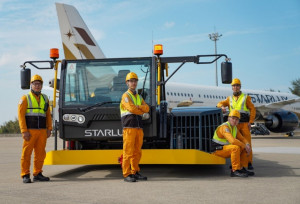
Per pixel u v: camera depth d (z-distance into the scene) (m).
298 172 7.21
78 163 6.70
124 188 5.43
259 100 30.09
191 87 25.25
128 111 6.14
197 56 6.83
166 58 6.87
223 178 6.47
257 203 4.25
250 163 7.66
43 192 5.16
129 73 6.28
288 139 24.39
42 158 6.43
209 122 7.27
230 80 6.64
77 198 4.67
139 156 6.31
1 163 9.94
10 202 4.45
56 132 6.86
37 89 6.34
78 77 6.91
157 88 6.79
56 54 6.86
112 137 6.60
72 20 18.41
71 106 6.78
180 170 7.94
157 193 4.96
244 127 8.00
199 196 4.72
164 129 6.71
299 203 4.23
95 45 19.56
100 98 6.82
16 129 62.69
